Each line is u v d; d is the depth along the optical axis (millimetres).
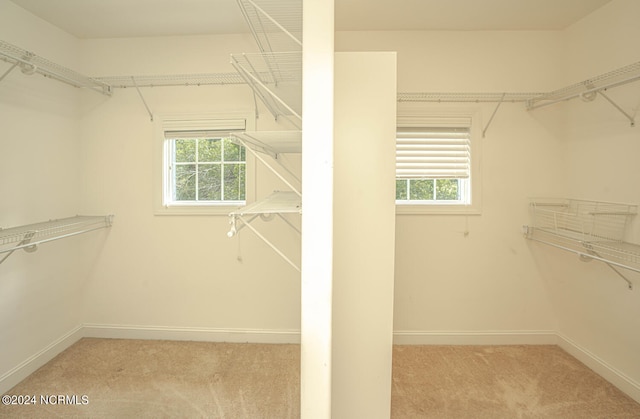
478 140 2377
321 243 964
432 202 2494
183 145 2531
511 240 2406
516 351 2312
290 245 2430
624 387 1841
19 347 1959
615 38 1907
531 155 2373
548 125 2359
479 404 1760
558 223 2336
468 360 2199
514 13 2117
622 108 1860
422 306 2439
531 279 2404
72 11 2045
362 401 1363
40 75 2105
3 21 1866
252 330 2459
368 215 1334
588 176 2117
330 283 968
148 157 2455
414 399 1800
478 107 2373
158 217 2471
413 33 2359
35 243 1765
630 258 1731
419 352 2311
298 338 2439
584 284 2143
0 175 1848
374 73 1319
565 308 2316
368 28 2324
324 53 952
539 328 2414
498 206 2396
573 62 2234
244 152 2490
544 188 2375
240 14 2090
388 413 1363
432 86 2369
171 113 2424
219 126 2418
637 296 1778
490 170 2387
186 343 2426
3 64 1841
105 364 2125
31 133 2043
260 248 2439
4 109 1866
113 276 2486
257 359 2211
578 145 2203
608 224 1945
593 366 2059
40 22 2107
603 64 1992
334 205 1333
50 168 2191
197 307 2482
